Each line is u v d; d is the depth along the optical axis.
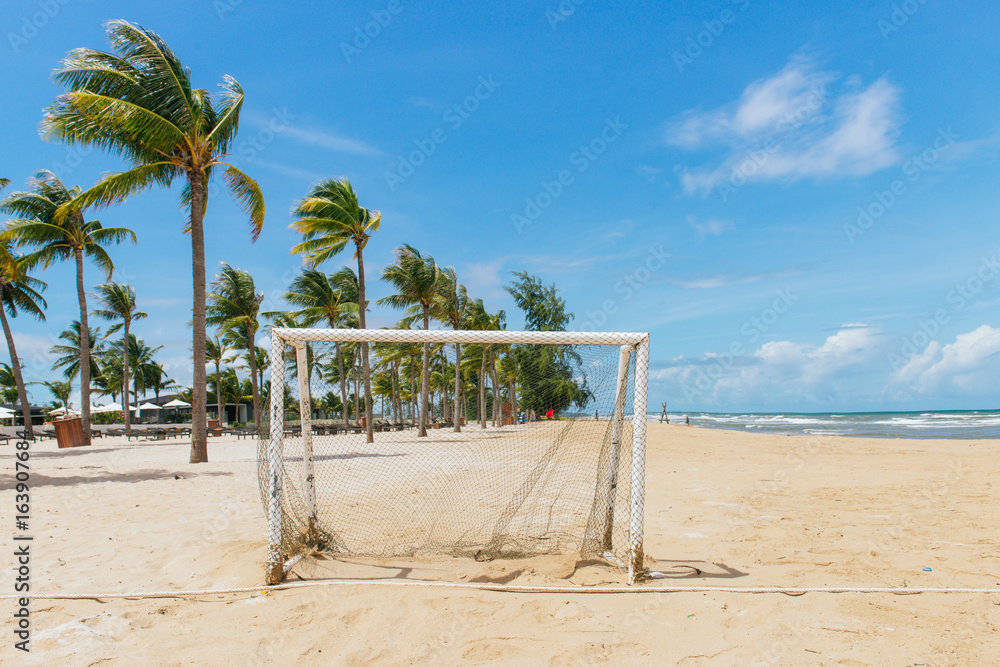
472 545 5.03
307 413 4.95
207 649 3.00
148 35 12.74
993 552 4.73
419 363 45.91
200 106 13.54
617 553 4.82
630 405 5.10
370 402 18.48
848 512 6.58
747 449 17.08
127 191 13.01
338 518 6.20
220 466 12.26
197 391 13.27
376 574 4.23
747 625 3.25
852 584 3.94
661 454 15.37
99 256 22.14
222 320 30.23
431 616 3.42
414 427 33.22
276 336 4.36
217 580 4.12
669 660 2.85
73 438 20.56
